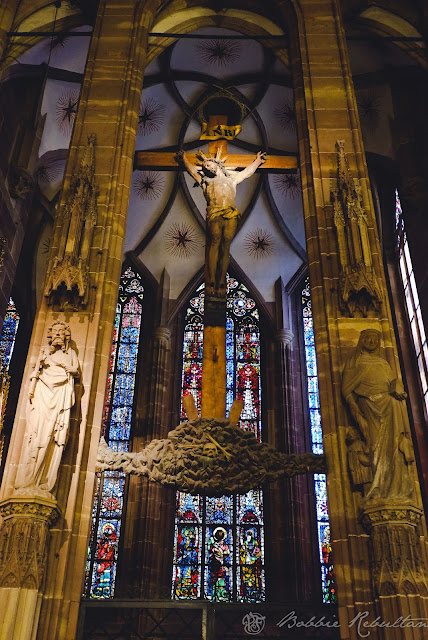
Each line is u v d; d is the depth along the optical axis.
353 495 12.34
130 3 18.42
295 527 21.55
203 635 12.09
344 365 13.43
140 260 26.69
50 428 12.14
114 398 24.22
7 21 18.66
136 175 25.94
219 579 21.17
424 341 19.95
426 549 11.65
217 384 14.34
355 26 20.08
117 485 22.66
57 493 12.12
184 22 19.69
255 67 24.22
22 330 24.00
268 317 25.78
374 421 12.47
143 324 25.69
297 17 18.23
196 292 26.55
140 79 17.23
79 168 15.36
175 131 25.53
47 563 11.57
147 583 20.58
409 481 11.88
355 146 15.98
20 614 10.73
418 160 20.81
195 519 22.23
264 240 26.86
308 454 13.18
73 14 19.91
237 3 19.47
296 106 16.88
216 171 16.50
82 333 13.66
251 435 13.45
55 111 22.20
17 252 20.28
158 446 13.20
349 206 14.80
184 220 26.72
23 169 20.12
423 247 19.50
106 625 19.72
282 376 24.27
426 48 19.31
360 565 11.76
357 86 22.39
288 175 25.97
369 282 13.85
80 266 14.00
